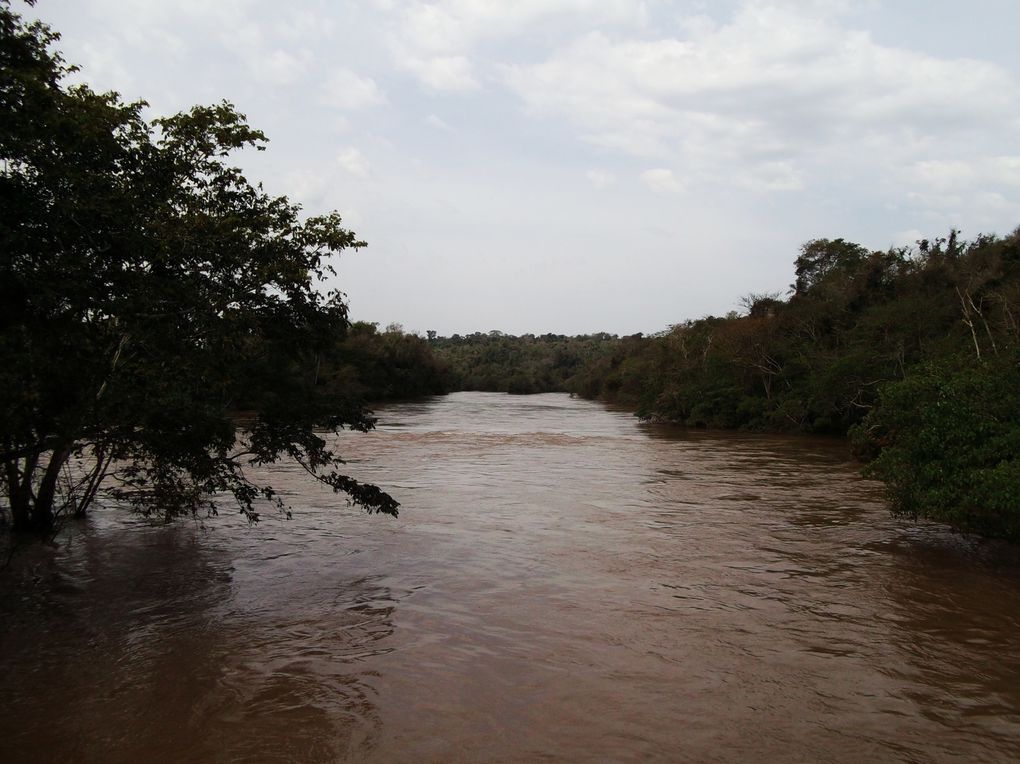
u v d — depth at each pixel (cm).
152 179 1003
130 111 996
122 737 598
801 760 565
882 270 4278
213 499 1686
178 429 952
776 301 5028
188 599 963
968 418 1195
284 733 603
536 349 14875
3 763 553
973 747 588
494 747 581
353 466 2389
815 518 1537
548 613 916
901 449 1291
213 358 979
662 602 965
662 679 718
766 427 4172
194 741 591
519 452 2911
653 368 5772
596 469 2370
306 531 1375
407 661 757
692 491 1900
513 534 1361
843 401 3738
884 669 749
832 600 980
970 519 1185
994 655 788
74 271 781
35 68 800
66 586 1017
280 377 1142
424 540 1305
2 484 1313
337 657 768
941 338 3294
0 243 700
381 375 8612
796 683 712
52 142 796
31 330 750
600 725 620
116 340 969
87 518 1445
